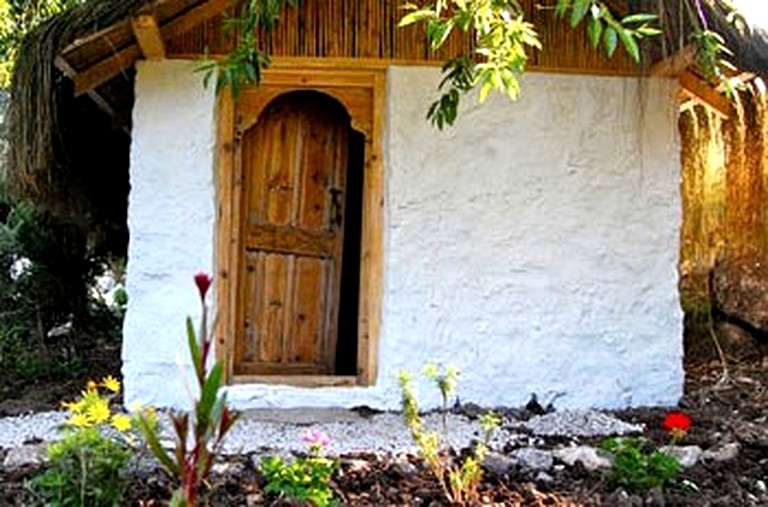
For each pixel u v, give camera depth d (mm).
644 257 5914
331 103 6152
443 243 5719
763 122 6223
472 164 5746
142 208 5598
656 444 4898
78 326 8812
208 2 5488
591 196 5863
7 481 4219
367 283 5805
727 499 4207
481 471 4332
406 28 5711
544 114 5820
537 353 5789
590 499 4117
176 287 5598
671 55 5512
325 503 3854
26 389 6789
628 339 5879
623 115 5898
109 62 5555
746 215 6590
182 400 5551
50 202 6883
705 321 8891
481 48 4680
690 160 6891
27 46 5559
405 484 4230
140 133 5598
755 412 5984
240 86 5281
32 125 5562
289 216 6055
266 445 4734
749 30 5414
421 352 5680
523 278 5785
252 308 5973
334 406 5609
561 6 3932
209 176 5609
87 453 3705
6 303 8305
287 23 5711
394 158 5688
